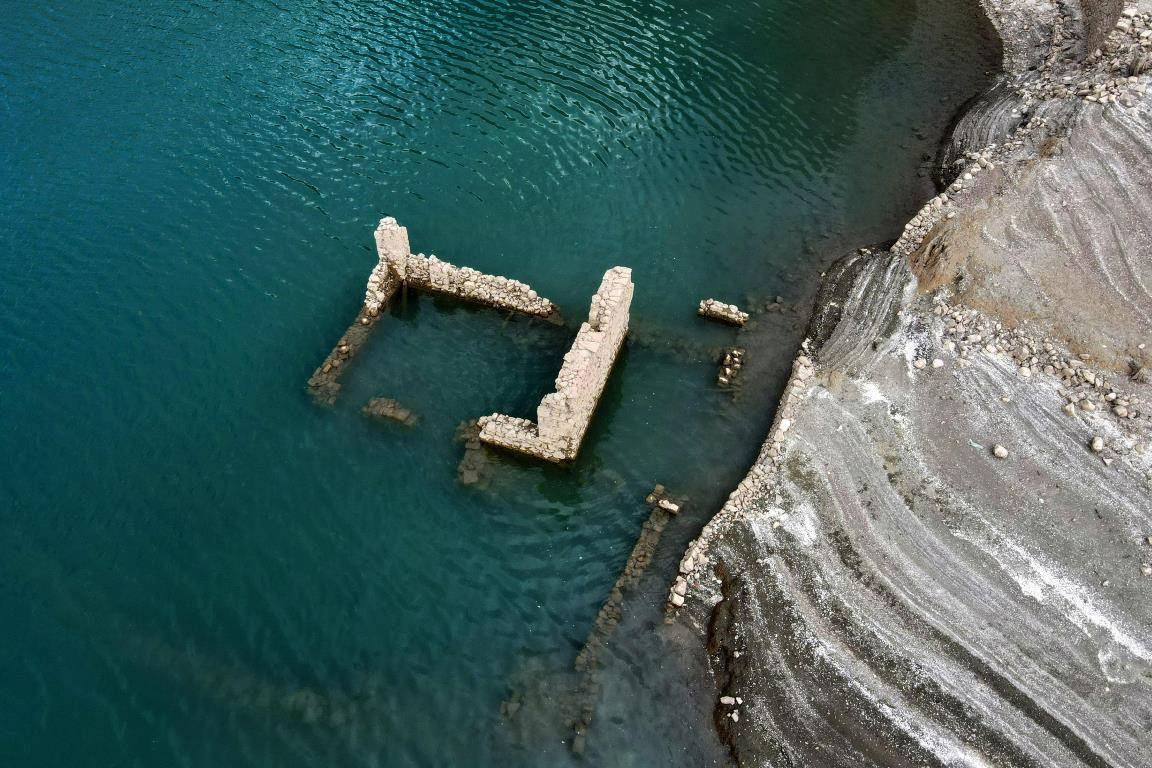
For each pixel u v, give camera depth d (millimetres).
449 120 43656
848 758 22438
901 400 30641
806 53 48750
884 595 25531
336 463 29359
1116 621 24625
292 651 24609
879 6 52625
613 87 45875
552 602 26047
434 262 33938
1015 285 33094
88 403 30781
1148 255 32969
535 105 44625
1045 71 45000
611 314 28984
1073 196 35375
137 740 22688
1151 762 21969
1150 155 36062
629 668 24422
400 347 33094
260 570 26469
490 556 27172
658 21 50656
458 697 23797
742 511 27641
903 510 27562
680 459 29906
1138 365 30422
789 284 36219
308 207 38969
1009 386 30641
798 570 26203
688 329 34344
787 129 43844
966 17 51781
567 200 39812
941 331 32594
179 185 39531
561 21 50531
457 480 29047
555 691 23938
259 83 45594
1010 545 26531
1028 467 28297
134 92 44562
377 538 27484
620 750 22797
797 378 31344
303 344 33281
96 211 37969
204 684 23812
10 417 30156
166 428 30172
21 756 22297
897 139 43562
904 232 36812
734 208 39750
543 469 29516
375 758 22531
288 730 22984
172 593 25766
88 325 33344
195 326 33625
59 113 42938
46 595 25547
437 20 50438
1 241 36219
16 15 49781
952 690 23453
